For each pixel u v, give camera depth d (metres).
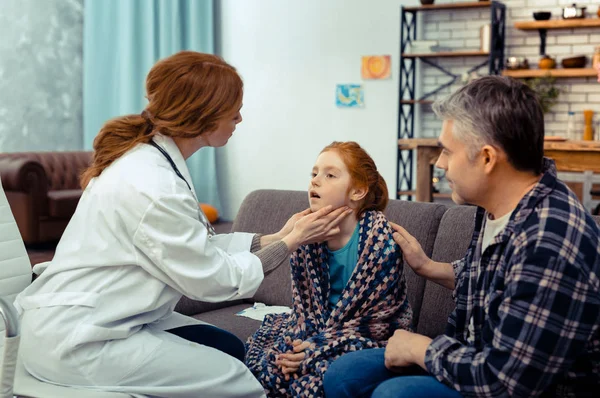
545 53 6.18
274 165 7.16
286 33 6.99
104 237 1.57
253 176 7.27
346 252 1.79
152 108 1.68
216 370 1.64
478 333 1.35
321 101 6.88
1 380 1.32
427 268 1.73
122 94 6.52
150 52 6.59
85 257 1.57
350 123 6.77
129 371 1.55
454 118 1.30
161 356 1.58
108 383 1.55
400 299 1.77
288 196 2.60
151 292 1.58
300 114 6.99
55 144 6.56
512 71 6.09
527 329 1.17
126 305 1.57
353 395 1.40
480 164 1.29
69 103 6.64
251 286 1.65
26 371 1.62
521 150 1.26
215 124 1.67
